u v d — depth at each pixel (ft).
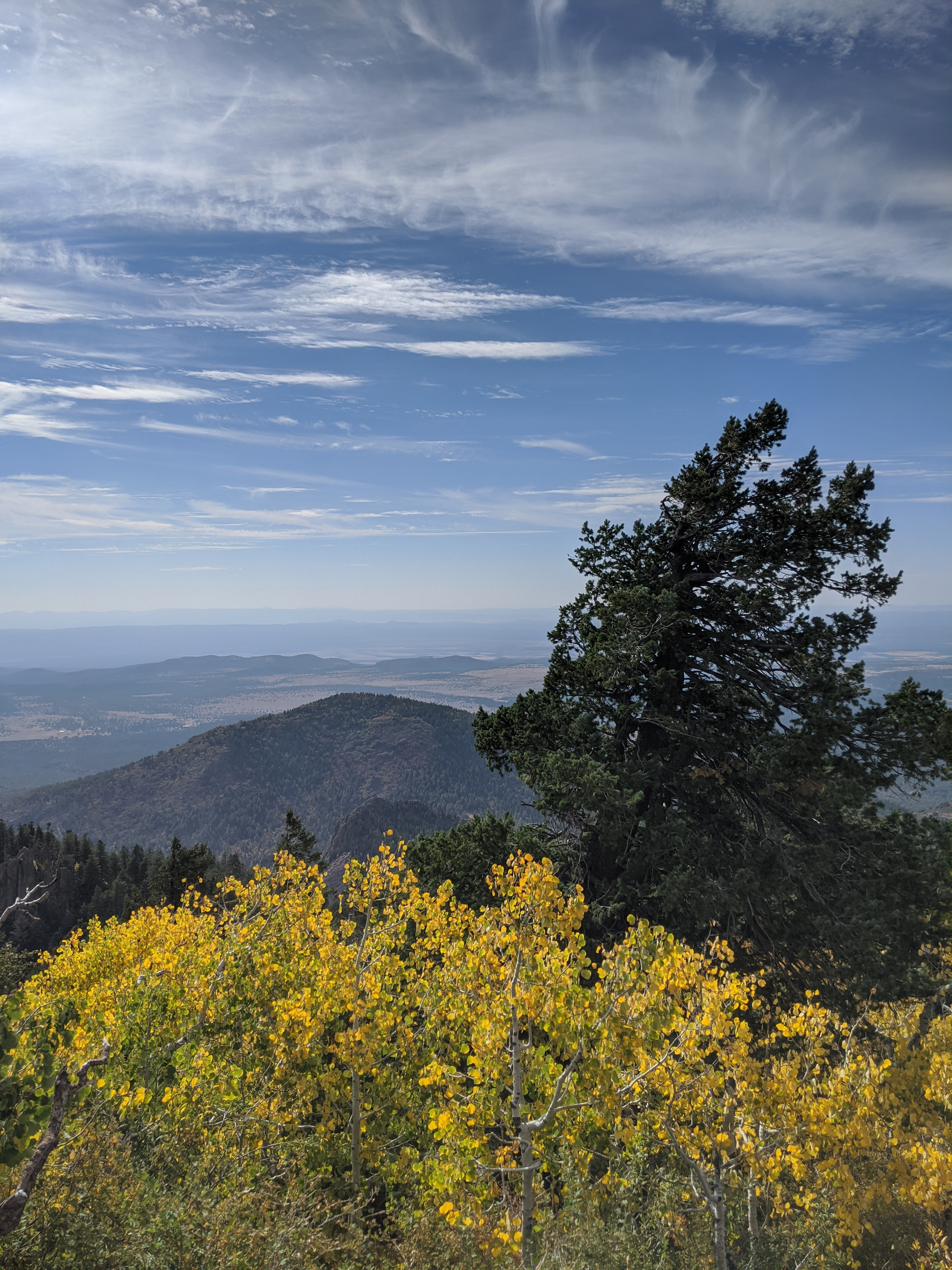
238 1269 22.24
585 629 71.00
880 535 61.05
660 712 64.69
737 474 69.00
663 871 59.00
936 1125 29.25
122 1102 32.04
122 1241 21.57
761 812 62.59
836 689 58.75
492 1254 28.71
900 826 56.90
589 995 31.81
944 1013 42.63
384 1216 36.78
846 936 51.62
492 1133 34.58
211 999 39.04
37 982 49.73
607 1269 27.09
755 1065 30.73
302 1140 34.55
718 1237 29.43
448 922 41.16
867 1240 29.27
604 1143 35.45
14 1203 18.39
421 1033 39.75
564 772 59.21
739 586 67.36
